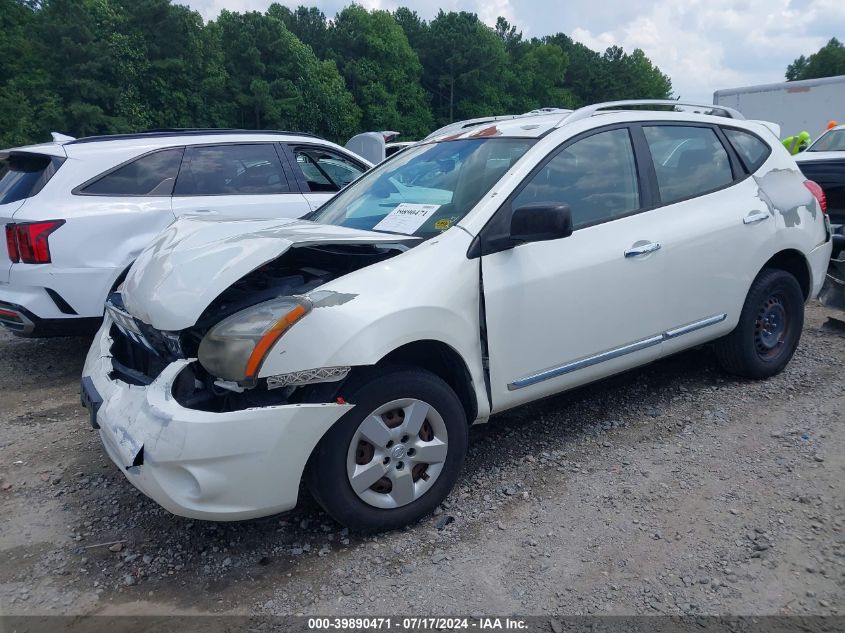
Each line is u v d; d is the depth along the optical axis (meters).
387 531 3.10
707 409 4.29
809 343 5.60
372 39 73.88
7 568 2.96
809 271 4.77
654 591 2.66
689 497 3.30
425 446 3.07
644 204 3.90
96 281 5.30
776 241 4.45
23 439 4.29
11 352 6.14
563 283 3.45
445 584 2.74
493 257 3.27
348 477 2.89
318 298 2.81
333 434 2.82
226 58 62.38
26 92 46.31
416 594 2.69
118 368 3.19
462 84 80.06
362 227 3.75
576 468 3.62
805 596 2.59
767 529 3.01
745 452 3.72
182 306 2.85
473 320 3.19
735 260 4.24
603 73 100.44
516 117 4.34
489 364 3.25
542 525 3.12
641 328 3.83
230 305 2.98
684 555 2.86
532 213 3.07
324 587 2.75
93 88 48.47
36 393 5.16
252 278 3.32
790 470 3.51
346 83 74.44
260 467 2.67
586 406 4.40
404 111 77.81
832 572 2.71
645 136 4.04
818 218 4.81
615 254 3.65
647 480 3.47
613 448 3.83
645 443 3.88
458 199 3.53
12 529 3.26
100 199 5.44
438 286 3.06
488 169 3.62
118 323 3.39
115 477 3.75
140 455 2.64
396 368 2.99
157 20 53.88
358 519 2.95
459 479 3.55
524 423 4.18
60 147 5.50
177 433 2.59
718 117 4.54
